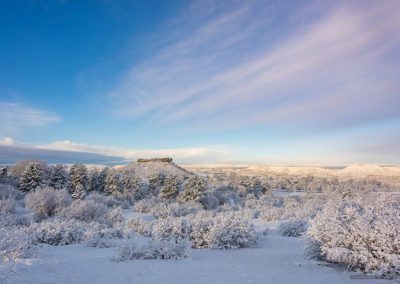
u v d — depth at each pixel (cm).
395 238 849
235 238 1537
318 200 5591
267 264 1075
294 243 1659
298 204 5506
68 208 3234
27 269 927
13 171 7638
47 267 984
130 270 994
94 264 1091
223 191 7031
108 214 3206
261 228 2566
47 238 1728
